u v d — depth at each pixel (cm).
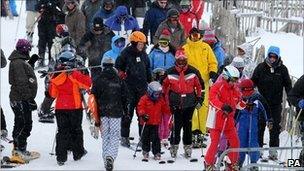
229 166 2827
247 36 5678
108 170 2800
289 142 3262
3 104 3759
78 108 2903
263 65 3102
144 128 2973
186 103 2962
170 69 2988
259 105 2903
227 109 2755
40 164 2897
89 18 4119
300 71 4753
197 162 2984
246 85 2900
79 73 2905
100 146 3194
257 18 5847
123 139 3177
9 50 4831
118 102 2833
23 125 2922
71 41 3619
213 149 2795
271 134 3078
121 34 3738
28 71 2912
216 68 3250
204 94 3080
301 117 2811
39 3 4306
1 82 4184
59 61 2923
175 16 3531
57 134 2897
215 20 4844
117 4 4559
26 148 3053
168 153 3108
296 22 5806
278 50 3070
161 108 2992
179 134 3011
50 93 2881
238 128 2897
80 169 2847
